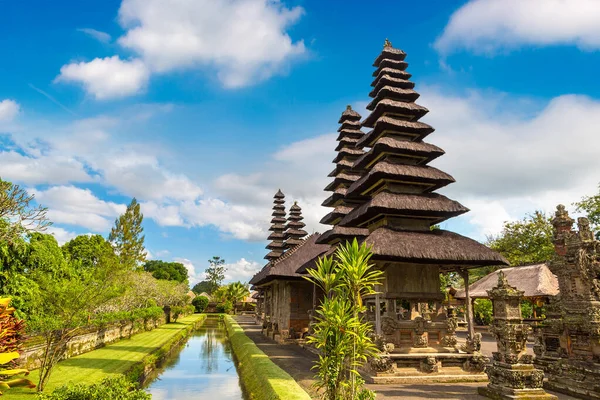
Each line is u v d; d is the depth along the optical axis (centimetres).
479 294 3216
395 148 1816
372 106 2123
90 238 4719
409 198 1747
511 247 4288
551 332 1612
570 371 1314
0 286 1512
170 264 11781
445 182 1847
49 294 1492
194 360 2659
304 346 2702
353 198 2623
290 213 4688
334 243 2733
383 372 1477
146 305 4159
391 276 1655
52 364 1350
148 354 2205
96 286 1669
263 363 1828
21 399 1145
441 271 1850
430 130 1923
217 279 12531
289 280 3139
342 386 920
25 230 1297
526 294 2736
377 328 1570
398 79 2048
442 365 1562
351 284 991
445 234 1738
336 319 934
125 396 898
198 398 1628
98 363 1792
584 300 1322
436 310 1802
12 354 597
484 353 2197
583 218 1386
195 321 5800
